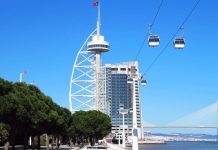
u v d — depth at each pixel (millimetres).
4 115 79812
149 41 49250
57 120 109500
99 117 188125
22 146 132000
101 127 188000
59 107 127688
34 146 125438
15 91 84688
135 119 78688
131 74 85438
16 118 82250
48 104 108875
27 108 84000
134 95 82625
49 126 104312
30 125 90375
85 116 186750
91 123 185875
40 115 91500
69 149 137750
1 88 80938
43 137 191875
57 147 149125
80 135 192500
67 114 144375
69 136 192000
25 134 100938
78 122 185875
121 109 142250
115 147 135000
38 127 96062
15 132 92500
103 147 127250
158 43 49219
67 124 140000
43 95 109062
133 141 75750
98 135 194875
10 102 79438
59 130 120812
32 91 101938
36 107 91375
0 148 108062
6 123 82062
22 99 82938
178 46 46156
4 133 78500
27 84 107688
